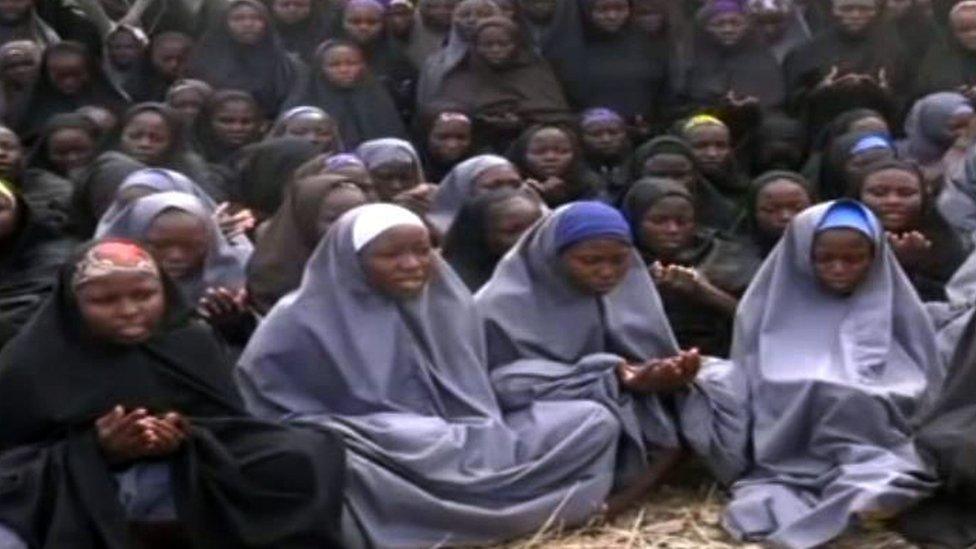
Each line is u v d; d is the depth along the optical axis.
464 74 9.21
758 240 6.75
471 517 4.87
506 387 5.25
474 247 6.09
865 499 4.80
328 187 5.77
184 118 7.88
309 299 5.09
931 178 7.86
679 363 5.18
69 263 4.60
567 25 9.55
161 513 4.59
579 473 5.07
